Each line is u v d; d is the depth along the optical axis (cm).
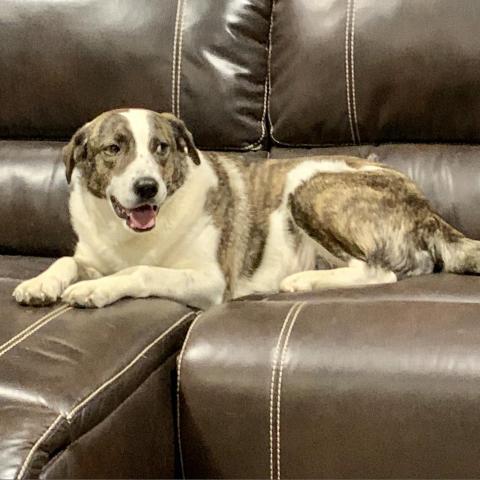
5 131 272
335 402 170
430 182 242
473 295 198
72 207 236
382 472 170
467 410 163
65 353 171
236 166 245
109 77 257
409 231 227
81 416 156
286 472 175
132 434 171
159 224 227
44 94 262
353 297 204
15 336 178
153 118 225
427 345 169
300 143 257
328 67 246
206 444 181
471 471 164
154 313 195
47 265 249
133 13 254
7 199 262
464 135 244
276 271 241
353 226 227
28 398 156
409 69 240
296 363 174
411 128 246
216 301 228
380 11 242
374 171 234
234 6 252
